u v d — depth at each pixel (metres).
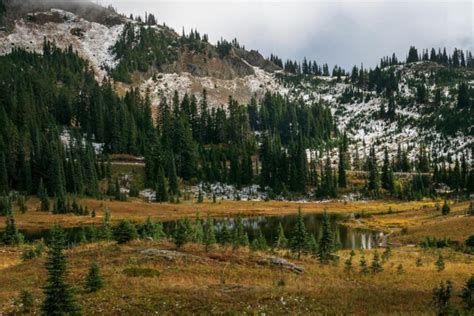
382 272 43.16
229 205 135.38
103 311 26.61
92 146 164.25
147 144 173.12
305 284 34.19
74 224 99.19
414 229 87.81
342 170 168.75
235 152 180.62
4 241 69.81
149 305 27.52
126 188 145.75
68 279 33.34
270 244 72.00
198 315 26.06
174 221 104.31
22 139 148.38
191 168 163.88
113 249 43.66
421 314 25.86
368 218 111.88
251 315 26.09
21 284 34.12
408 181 169.50
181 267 37.19
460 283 37.81
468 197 144.25
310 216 118.50
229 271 37.12
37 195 129.75
